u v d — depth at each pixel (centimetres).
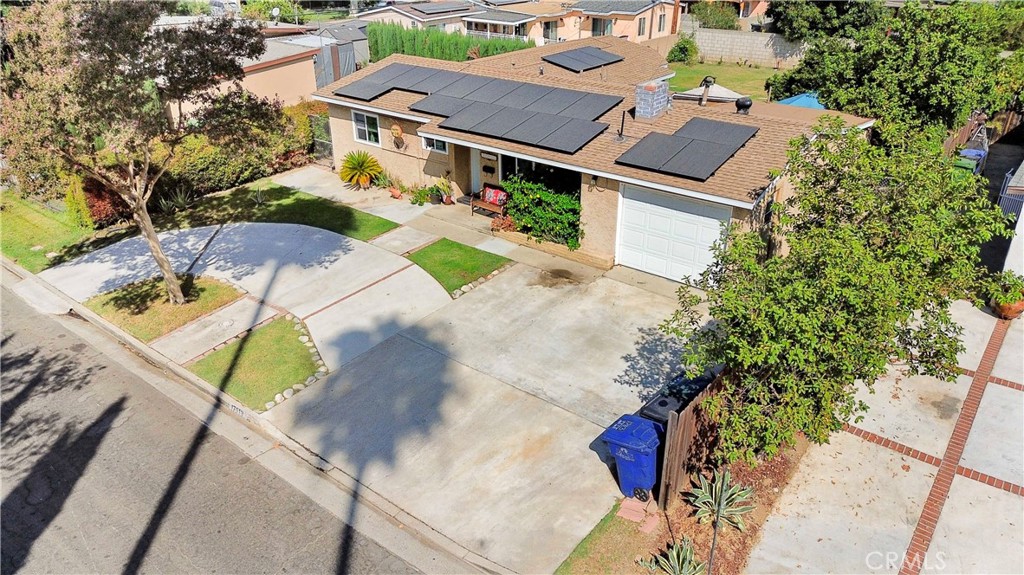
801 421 788
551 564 823
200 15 1756
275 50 2795
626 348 1240
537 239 1633
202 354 1258
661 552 833
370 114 1962
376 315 1364
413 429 1053
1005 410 1064
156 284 1518
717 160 1362
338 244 1673
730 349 808
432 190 1888
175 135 1341
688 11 5462
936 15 1705
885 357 795
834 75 1883
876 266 729
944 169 868
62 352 1296
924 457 976
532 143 1540
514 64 2128
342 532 881
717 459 923
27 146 1101
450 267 1545
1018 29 2622
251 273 1545
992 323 1292
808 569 808
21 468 1005
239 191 2042
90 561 847
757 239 849
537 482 945
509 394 1126
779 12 4156
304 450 1022
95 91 1084
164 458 1019
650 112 1562
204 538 877
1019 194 1234
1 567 841
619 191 1458
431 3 4775
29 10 1076
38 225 1842
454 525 883
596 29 4784
